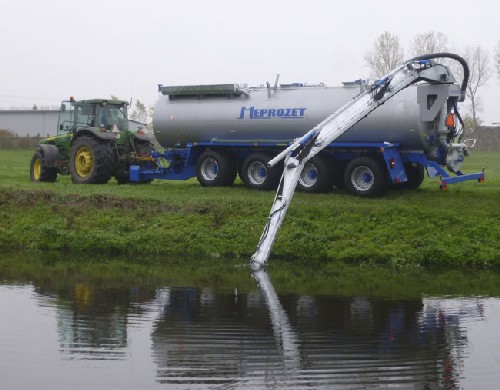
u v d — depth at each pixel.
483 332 10.63
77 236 18.38
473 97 66.56
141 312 11.78
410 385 8.47
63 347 9.86
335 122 16.97
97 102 25.41
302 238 16.75
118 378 8.70
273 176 21.52
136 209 19.03
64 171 26.16
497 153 56.44
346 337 10.39
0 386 8.44
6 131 68.94
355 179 20.14
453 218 16.97
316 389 8.34
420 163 20.00
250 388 8.36
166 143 23.72
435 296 13.01
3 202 20.30
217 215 18.23
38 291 13.42
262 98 21.81
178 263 16.36
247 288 13.71
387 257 15.98
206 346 9.94
